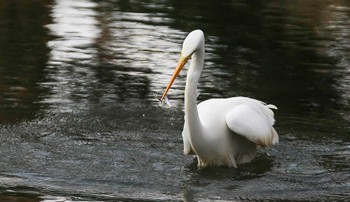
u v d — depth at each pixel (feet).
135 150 38.37
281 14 70.85
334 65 55.16
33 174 34.81
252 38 61.36
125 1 73.67
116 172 35.35
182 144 39.63
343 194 33.58
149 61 53.47
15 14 65.72
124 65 52.60
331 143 40.37
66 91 47.06
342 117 44.62
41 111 43.45
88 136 40.11
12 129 40.45
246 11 71.41
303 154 38.70
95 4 71.51
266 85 49.83
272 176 35.70
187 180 34.78
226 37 61.21
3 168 35.35
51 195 32.35
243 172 36.22
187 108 34.94
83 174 34.99
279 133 41.60
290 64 54.95
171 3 73.61
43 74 50.03
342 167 37.01
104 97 46.34
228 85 49.21
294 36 62.90
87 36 59.41
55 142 39.04
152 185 34.01
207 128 35.94
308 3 76.33
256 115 37.06
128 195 32.65
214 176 35.55
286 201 32.58
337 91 49.52
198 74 34.81
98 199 32.07
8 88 46.96
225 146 36.37
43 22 63.31
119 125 41.91
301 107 46.11
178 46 57.21
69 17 65.46
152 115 43.70
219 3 74.33
